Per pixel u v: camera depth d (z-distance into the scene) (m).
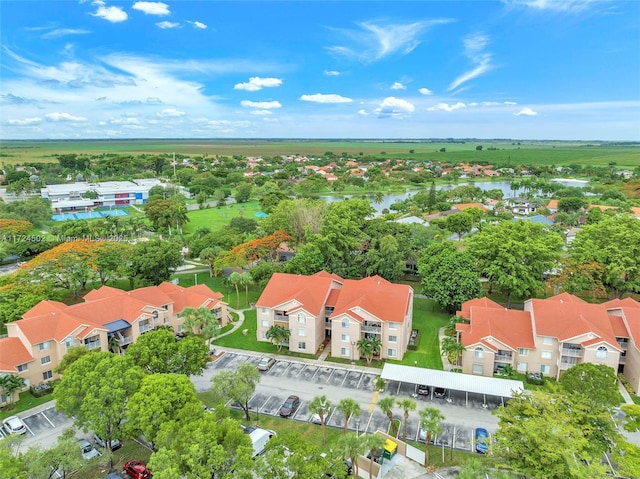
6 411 54.44
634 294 91.50
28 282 78.56
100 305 67.88
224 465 36.84
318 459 36.22
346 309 67.88
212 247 111.56
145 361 52.66
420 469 44.53
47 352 60.62
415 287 99.75
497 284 86.62
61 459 37.41
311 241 98.69
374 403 56.25
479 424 51.88
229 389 49.53
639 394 57.94
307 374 63.47
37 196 186.38
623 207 163.38
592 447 38.22
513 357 62.88
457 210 181.62
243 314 85.12
